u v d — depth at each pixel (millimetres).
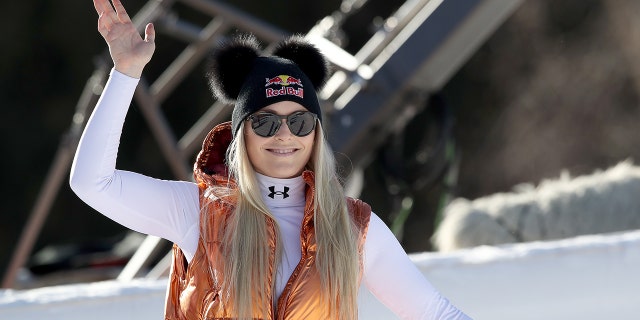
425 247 49656
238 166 7918
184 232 7918
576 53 57875
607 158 56188
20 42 62188
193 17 59844
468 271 11578
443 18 19844
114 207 7762
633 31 56719
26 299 10258
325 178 7984
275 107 8008
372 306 11117
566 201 15766
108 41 7691
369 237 8180
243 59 8375
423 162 20219
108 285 10852
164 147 20281
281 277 7855
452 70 20656
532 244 12047
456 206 16469
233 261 7637
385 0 59000
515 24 58812
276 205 8141
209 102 61844
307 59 8633
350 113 19781
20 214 61375
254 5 60906
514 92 58750
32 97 62375
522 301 11648
